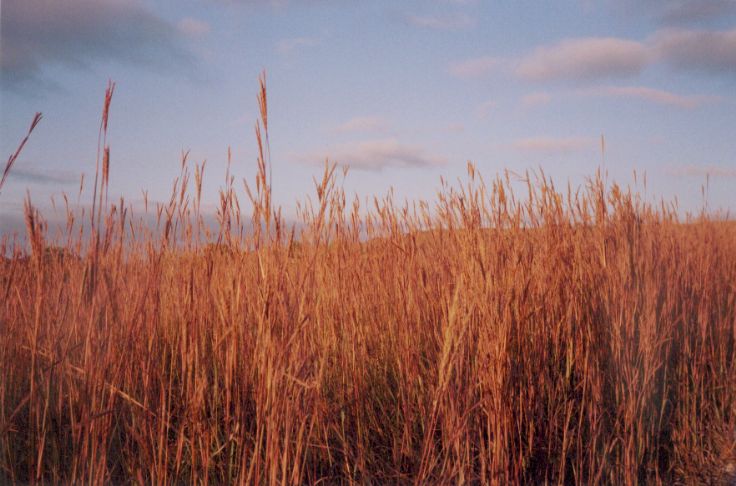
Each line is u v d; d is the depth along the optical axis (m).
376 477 2.72
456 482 2.41
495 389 2.50
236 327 2.29
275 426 1.94
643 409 3.04
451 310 2.25
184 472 2.52
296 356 2.02
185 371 2.67
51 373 2.22
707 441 3.31
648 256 3.37
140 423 2.37
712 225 5.40
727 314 4.35
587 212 3.62
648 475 2.87
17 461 2.56
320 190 2.17
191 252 2.63
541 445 2.82
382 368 3.51
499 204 3.03
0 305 2.45
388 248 3.79
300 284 2.19
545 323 3.30
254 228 2.05
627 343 3.01
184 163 2.34
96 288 2.02
